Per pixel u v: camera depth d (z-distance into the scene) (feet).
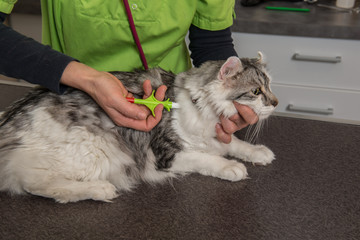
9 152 3.70
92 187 3.53
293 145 4.29
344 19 7.55
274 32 7.41
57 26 4.44
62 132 3.82
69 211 3.22
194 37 4.90
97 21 4.20
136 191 3.59
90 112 4.02
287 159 4.03
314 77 7.80
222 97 4.12
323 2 8.82
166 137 4.35
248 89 4.19
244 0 8.38
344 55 7.43
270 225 3.03
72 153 3.83
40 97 4.06
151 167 4.31
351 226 3.03
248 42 7.73
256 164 4.00
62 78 3.46
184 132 4.38
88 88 3.48
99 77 3.39
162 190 3.59
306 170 3.83
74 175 3.86
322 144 4.30
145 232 2.93
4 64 3.42
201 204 3.32
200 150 4.53
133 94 4.23
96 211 3.22
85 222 3.06
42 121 3.83
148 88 3.74
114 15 4.17
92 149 3.95
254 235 2.92
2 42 3.40
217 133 4.24
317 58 7.47
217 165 3.95
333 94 7.88
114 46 4.50
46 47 3.53
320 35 7.24
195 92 4.22
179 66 5.33
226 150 4.54
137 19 4.22
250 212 3.19
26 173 3.60
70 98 4.04
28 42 3.48
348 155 4.08
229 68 4.10
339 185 3.57
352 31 7.08
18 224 2.99
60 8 4.27
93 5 4.10
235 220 3.09
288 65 7.79
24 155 3.68
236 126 4.16
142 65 4.77
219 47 4.87
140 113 3.42
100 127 4.04
